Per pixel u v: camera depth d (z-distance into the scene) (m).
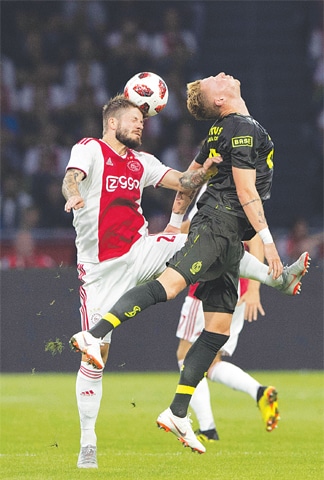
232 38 71.56
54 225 55.91
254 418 28.17
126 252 19.56
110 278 19.50
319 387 35.44
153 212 55.62
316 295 40.91
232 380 23.05
